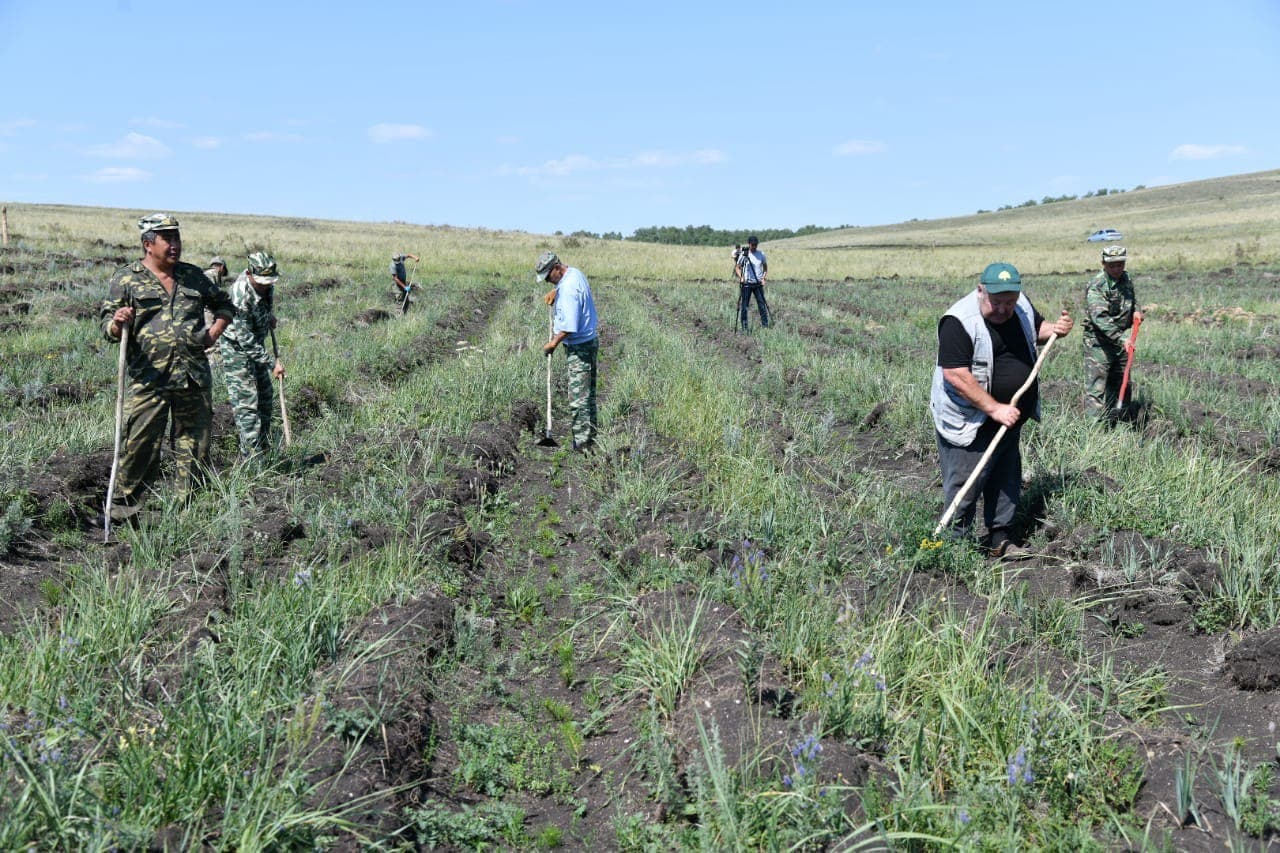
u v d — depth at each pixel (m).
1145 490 7.01
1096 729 4.19
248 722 3.80
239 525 5.96
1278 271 35.50
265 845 3.19
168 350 6.65
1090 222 90.75
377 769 3.85
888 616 5.15
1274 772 3.91
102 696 4.13
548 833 3.79
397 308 20.83
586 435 9.32
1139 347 15.27
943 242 82.38
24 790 3.24
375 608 5.25
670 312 23.69
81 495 6.95
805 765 3.55
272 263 7.84
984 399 5.86
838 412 10.89
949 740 4.01
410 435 8.75
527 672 5.14
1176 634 5.34
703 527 6.48
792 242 104.50
